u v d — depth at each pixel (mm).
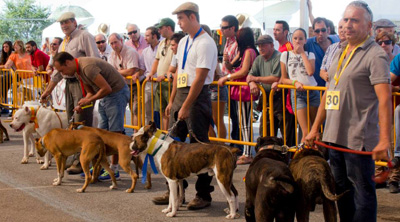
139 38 9555
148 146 5000
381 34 6328
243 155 7547
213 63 5148
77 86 6707
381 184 6027
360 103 3633
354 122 3664
